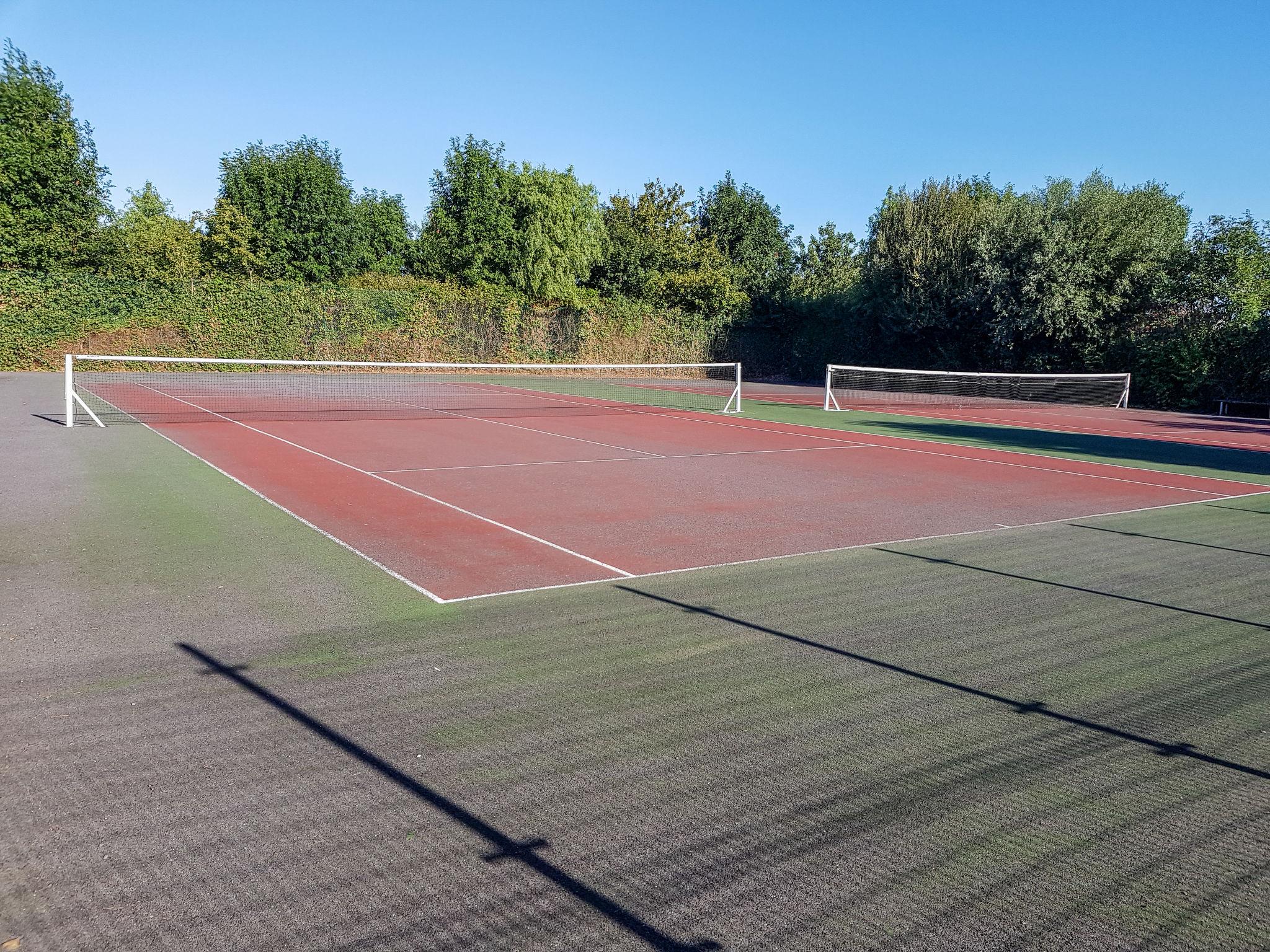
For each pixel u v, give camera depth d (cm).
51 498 978
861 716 450
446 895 296
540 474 1231
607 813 351
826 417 2392
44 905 286
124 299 3200
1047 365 3588
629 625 588
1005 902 298
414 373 3850
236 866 310
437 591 657
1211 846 336
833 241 6938
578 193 5100
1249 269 3094
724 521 939
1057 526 962
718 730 429
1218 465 1581
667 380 4291
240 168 4591
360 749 401
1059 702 473
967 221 3894
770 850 327
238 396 2516
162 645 529
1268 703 478
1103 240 3397
